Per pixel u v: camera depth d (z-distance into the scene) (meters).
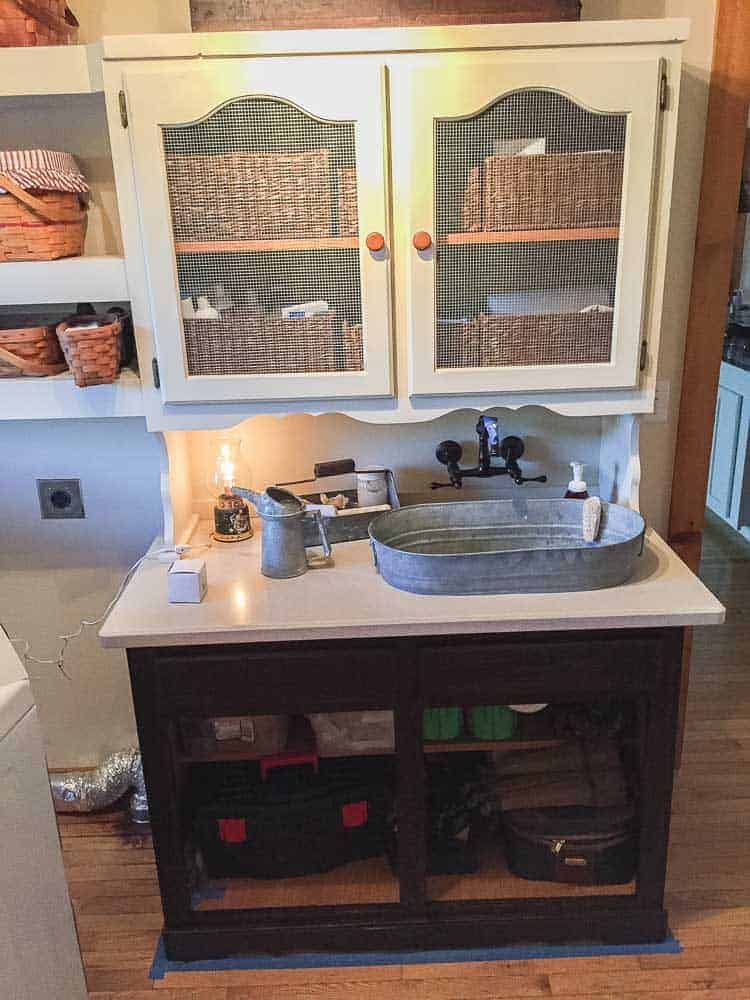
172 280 1.64
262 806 1.86
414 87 1.52
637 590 1.71
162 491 1.91
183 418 1.76
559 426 2.11
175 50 1.51
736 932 1.92
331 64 1.51
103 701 2.35
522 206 1.60
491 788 1.97
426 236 1.60
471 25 1.53
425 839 1.86
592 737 1.95
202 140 1.56
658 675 1.68
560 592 1.70
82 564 2.22
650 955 1.87
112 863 2.17
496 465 2.13
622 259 1.64
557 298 1.67
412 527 1.92
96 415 1.77
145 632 1.60
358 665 1.67
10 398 1.76
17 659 1.24
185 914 1.85
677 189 2.01
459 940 1.88
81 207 1.83
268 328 1.68
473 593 1.69
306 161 1.57
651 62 1.51
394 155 1.57
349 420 2.09
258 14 1.58
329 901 1.90
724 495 4.23
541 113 1.55
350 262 1.63
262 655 1.65
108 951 1.92
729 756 2.51
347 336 1.69
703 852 2.14
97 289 1.68
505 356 1.71
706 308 2.09
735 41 1.88
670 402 2.19
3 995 1.12
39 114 1.82
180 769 1.90
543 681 1.69
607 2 1.86
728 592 3.62
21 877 1.18
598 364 1.71
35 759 1.23
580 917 1.87
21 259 1.66
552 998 1.77
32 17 1.56
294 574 1.80
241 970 1.86
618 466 1.97
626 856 1.89
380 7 1.58
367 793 1.89
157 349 1.69
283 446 2.10
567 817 1.90
